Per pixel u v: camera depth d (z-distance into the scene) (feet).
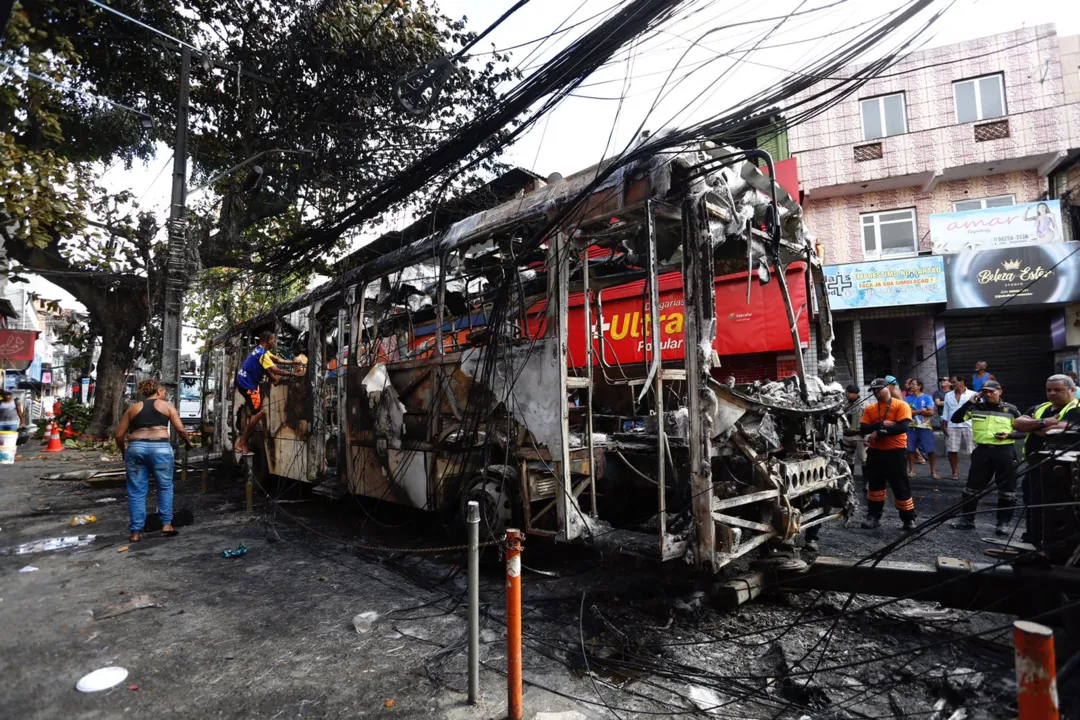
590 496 15.49
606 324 28.04
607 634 11.37
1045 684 4.55
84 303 49.73
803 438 15.08
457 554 17.15
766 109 11.58
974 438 19.08
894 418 19.08
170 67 38.70
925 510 22.66
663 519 12.48
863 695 8.87
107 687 9.52
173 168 32.94
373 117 37.45
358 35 35.24
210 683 9.68
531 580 14.85
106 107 37.58
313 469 23.80
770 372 28.35
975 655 10.00
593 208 13.75
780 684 9.37
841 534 18.94
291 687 9.50
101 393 51.13
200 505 26.58
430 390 18.28
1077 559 9.63
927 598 10.91
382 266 20.59
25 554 17.97
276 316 27.91
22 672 10.14
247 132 40.06
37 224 31.48
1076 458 10.00
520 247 16.35
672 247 15.28
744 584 12.22
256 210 45.57
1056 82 40.86
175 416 20.74
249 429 27.50
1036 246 37.70
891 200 45.16
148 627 12.10
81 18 33.45
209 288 44.29
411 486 18.74
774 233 12.86
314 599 13.76
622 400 21.08
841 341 43.16
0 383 68.49
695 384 12.21
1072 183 40.32
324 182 41.57
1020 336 40.22
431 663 10.29
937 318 41.45
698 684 9.43
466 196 30.76
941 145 42.63
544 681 9.56
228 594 14.15
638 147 12.58
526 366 14.97
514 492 15.85
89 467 38.75
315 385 24.13
